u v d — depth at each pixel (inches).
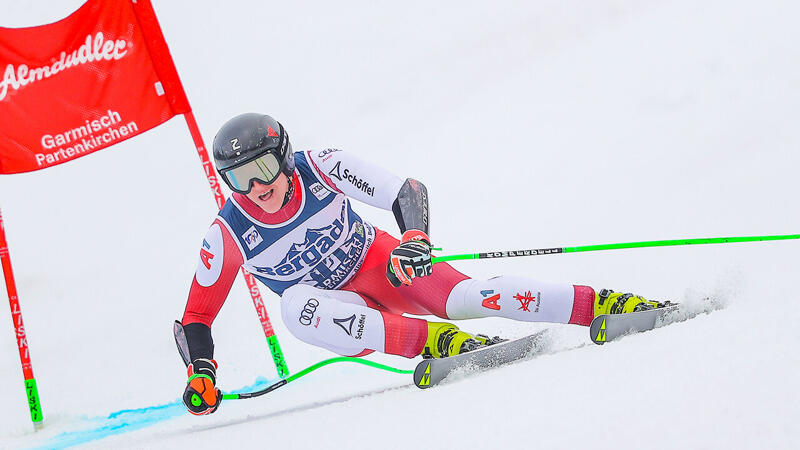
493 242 1107.9
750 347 351.6
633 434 290.5
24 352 784.3
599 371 393.7
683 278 732.0
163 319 1275.8
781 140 1119.0
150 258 1616.6
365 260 629.6
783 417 271.1
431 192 1492.4
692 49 1737.2
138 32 823.7
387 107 2086.6
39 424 783.1
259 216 593.3
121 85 828.6
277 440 440.5
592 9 2167.8
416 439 358.9
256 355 940.6
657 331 477.1
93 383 978.1
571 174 1338.6
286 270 610.2
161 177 1966.0
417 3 2372.0
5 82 826.2
